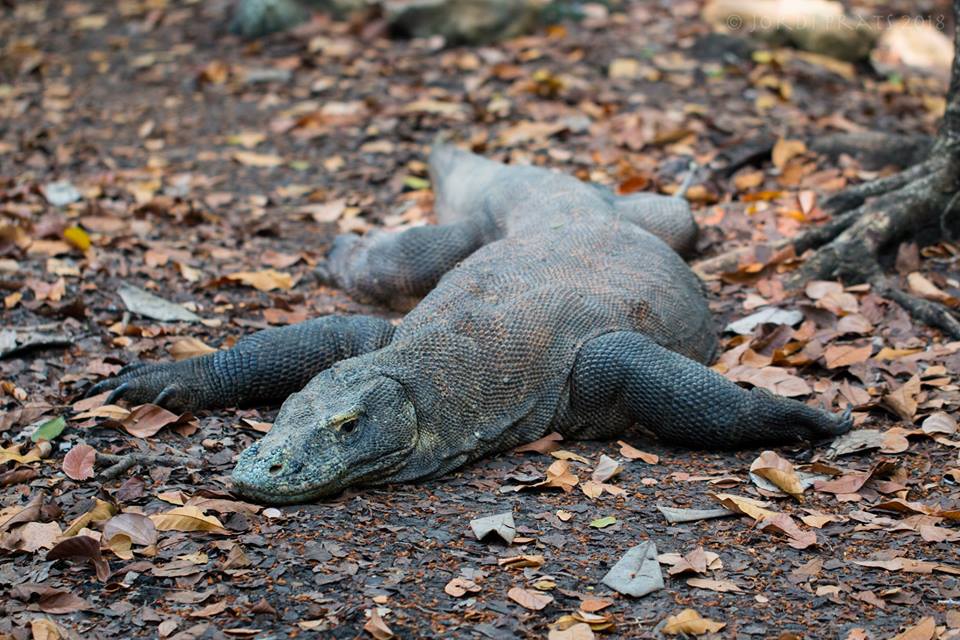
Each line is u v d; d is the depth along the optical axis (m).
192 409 5.73
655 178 9.05
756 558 4.52
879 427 5.72
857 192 8.19
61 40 13.36
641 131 9.98
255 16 12.96
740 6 12.73
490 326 5.50
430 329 5.43
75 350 6.47
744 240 8.14
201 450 5.32
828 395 6.01
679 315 6.27
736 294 7.45
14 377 6.11
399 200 9.27
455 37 12.51
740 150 9.55
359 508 4.81
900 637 3.95
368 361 5.24
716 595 4.25
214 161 10.04
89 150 10.22
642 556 4.40
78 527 4.50
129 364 5.94
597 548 4.56
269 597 4.15
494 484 5.12
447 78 11.67
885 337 6.71
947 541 4.63
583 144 10.01
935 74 13.27
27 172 9.70
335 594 4.17
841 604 4.21
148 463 5.09
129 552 4.40
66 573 4.30
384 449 4.96
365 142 10.38
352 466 4.88
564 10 13.08
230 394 5.81
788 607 4.19
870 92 11.66
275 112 11.12
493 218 7.35
